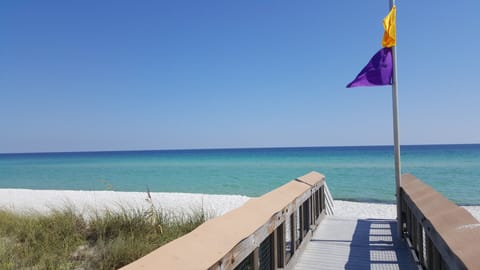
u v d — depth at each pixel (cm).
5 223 688
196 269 191
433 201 393
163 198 1593
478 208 1354
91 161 7294
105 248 527
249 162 5644
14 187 2775
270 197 411
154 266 185
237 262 248
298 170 3922
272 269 365
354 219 787
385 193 2080
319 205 744
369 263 484
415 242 481
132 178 3291
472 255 202
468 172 3212
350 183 2578
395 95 613
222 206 1305
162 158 8144
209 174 3609
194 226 628
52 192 1991
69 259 508
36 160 8338
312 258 506
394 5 612
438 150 8238
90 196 1750
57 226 625
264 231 321
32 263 488
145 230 613
